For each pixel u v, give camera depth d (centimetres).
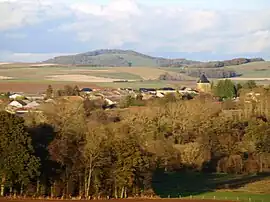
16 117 10819
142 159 11812
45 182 11112
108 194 11612
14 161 10500
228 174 16625
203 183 14912
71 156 11450
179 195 12650
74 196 11350
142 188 11950
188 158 16938
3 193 10669
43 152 11169
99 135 12250
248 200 12062
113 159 11619
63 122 15275
